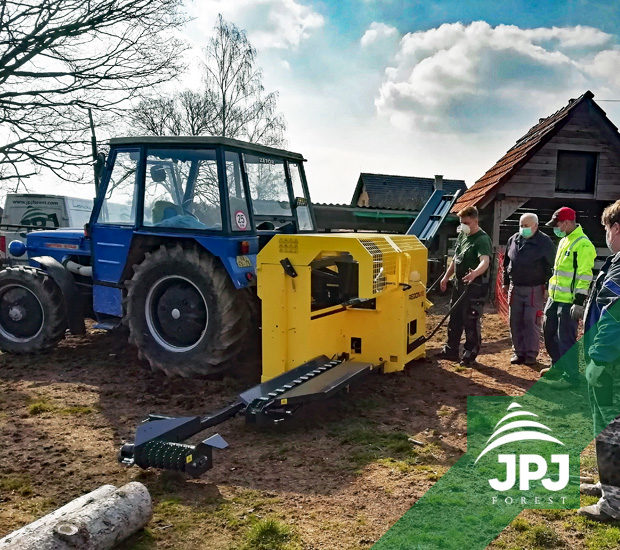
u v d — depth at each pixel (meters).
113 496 2.97
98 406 5.11
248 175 6.09
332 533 3.03
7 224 13.00
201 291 5.68
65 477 3.72
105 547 2.76
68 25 11.41
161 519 3.18
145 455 3.65
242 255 5.70
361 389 5.52
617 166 13.02
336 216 14.00
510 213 12.74
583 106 12.62
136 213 6.11
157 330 6.00
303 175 7.28
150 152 6.05
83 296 7.05
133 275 6.15
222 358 5.68
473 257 6.50
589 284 5.67
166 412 4.97
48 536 2.58
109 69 12.10
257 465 3.90
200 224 5.79
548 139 12.45
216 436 3.76
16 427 4.60
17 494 3.49
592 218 14.81
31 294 6.91
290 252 5.05
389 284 5.67
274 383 4.64
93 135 8.77
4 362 6.64
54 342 6.90
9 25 11.08
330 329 5.57
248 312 5.81
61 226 12.88
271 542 2.93
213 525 3.12
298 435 4.43
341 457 4.02
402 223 14.20
